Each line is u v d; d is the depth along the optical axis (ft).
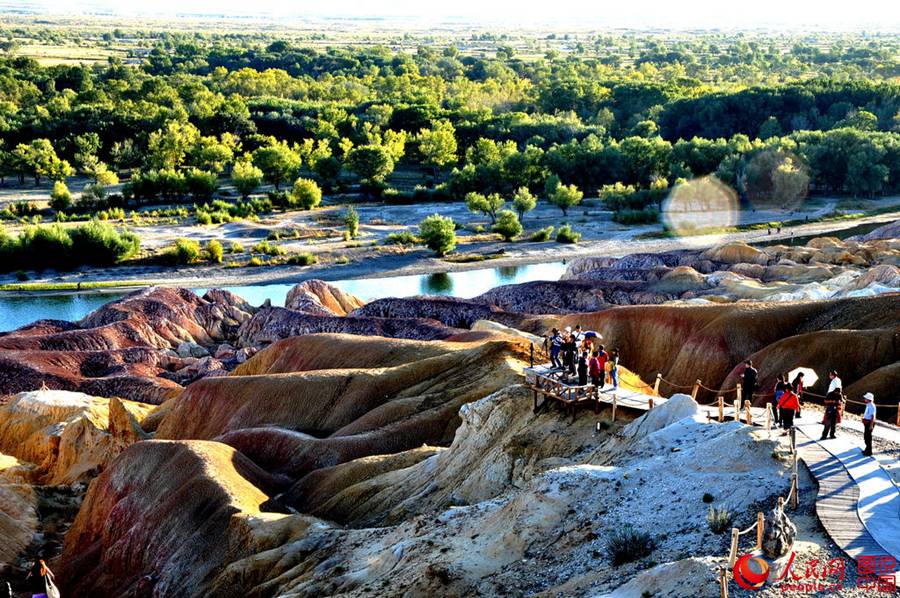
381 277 430.61
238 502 150.51
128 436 220.43
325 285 371.56
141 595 144.77
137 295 357.82
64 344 312.09
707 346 223.30
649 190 545.85
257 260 444.55
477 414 143.74
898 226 436.35
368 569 107.96
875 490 87.35
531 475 119.75
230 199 579.48
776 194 541.34
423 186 623.36
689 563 76.02
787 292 307.58
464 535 103.35
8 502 192.65
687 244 474.90
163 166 624.18
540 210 554.46
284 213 548.72
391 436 182.39
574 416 127.03
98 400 253.44
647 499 94.32
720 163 563.07
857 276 311.47
